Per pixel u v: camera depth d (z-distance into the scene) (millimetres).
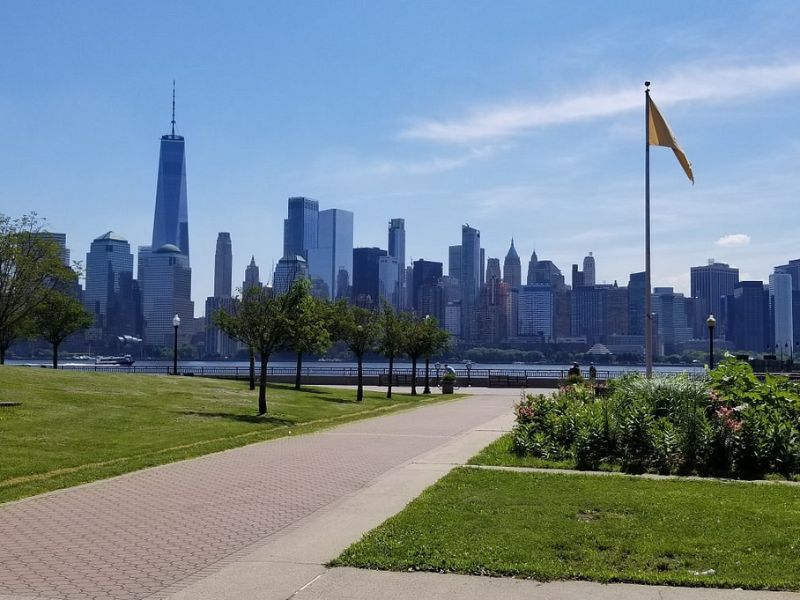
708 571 7539
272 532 9500
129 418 21875
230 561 8188
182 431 20047
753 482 12859
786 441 14016
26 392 24953
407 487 12438
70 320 51312
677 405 16984
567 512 10047
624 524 9375
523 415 17938
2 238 41562
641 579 7297
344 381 58875
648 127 28188
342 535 9242
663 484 12492
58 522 10000
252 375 36375
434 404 36156
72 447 16438
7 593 7109
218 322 28141
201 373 68375
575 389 22016
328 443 18828
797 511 10141
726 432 14219
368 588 7148
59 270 44125
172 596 7004
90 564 8078
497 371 72625
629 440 14891
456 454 16594
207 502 11359
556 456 15867
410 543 8531
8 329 47438
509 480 12781
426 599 6836
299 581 7387
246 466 14859
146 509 10844
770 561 7848
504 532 8984
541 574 7453
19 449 15719
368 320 40562
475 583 7277
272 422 23891
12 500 11352
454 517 9773
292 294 27328
